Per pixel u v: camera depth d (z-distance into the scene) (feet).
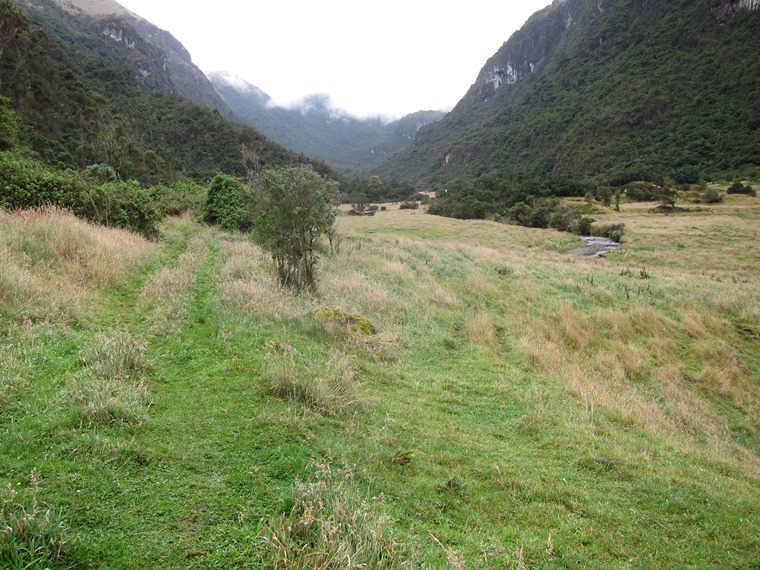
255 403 17.29
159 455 12.84
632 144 411.13
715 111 395.14
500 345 41.70
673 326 54.90
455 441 19.22
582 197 257.34
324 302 37.35
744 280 83.51
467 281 65.51
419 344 34.96
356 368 25.49
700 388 42.01
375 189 386.93
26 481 10.57
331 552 9.75
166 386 18.06
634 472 18.76
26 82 190.70
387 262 66.59
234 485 12.09
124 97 339.57
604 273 82.17
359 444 16.37
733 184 233.96
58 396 14.94
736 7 515.50
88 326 22.48
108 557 8.96
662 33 595.88
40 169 49.06
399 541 11.19
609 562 12.90
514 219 199.93
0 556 8.20
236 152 332.60
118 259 33.06
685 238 138.41
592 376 37.68
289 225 38.17
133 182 64.54
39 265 27.07
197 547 9.68
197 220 75.31
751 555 14.08
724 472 22.17
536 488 16.20
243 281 36.14
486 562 11.48
